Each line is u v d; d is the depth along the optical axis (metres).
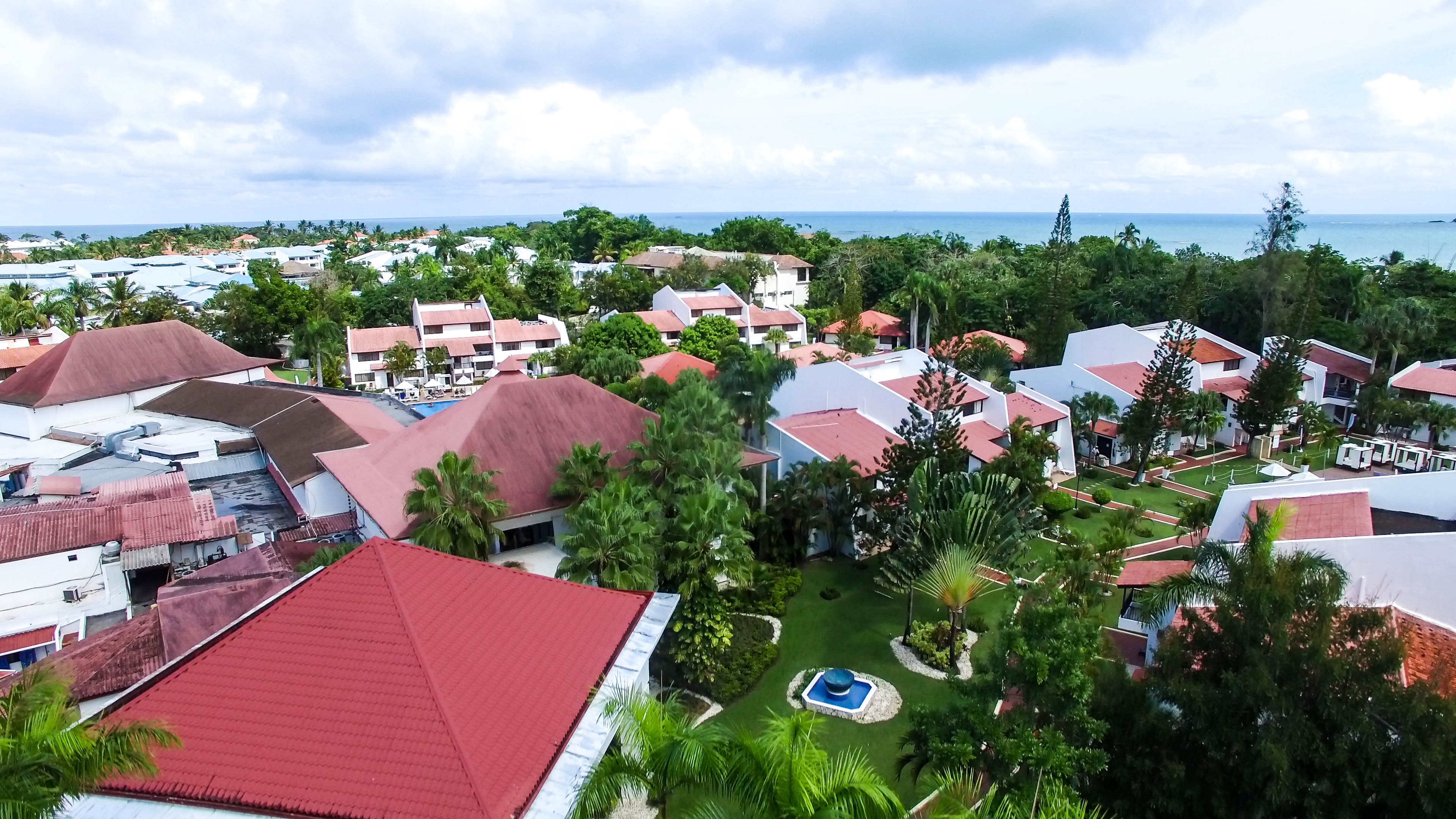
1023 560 40.81
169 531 35.25
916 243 133.75
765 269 118.38
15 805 12.63
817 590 38.59
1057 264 78.44
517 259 148.00
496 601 22.03
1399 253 115.69
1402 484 30.64
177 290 126.88
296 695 18.33
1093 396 58.66
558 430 39.84
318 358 82.00
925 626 34.06
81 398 59.41
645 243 159.75
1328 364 69.69
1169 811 18.31
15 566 30.83
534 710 19.12
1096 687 20.39
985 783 19.00
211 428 56.22
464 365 91.00
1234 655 18.73
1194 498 51.41
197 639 26.05
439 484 31.16
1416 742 15.98
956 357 53.06
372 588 20.52
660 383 54.38
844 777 14.22
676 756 14.52
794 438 44.16
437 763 16.91
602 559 27.39
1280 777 16.45
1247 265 83.25
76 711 17.41
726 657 31.47
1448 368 66.06
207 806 16.38
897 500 38.84
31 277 126.12
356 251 187.75
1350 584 24.59
